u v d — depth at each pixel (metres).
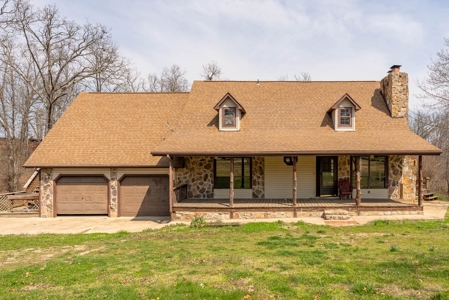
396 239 9.95
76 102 19.14
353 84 18.62
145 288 5.94
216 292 5.57
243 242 10.15
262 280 6.13
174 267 7.27
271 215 13.99
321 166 16.28
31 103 31.11
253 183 16.38
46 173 15.94
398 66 16.42
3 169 32.00
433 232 11.00
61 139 16.84
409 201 15.38
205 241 10.41
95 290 5.89
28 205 17.17
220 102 15.89
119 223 14.53
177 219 14.23
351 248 8.80
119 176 16.05
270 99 17.88
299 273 6.52
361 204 14.40
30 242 11.05
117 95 19.62
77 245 10.53
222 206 14.17
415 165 16.03
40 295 5.75
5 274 7.11
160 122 17.80
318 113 16.70
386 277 6.11
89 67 29.20
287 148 13.91
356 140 14.57
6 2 25.14
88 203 16.06
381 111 16.58
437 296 5.13
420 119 33.06
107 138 16.92
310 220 13.35
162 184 16.17
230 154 13.80
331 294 5.38
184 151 13.84
